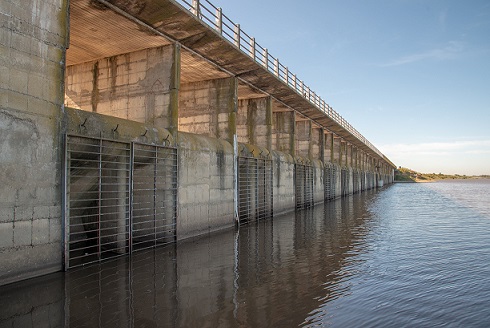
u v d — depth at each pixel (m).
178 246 13.88
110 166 12.29
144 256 12.12
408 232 18.14
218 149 17.77
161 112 15.02
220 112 19.86
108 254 12.17
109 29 13.75
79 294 8.13
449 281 9.70
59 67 9.67
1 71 8.22
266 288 8.92
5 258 8.27
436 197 49.53
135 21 13.22
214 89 20.11
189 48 16.05
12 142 8.41
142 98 15.49
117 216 12.23
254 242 15.05
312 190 32.66
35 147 8.94
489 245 14.76
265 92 23.97
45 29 9.30
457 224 21.30
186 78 20.05
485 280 9.78
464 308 7.69
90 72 16.92
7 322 6.62
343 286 9.18
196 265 11.06
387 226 20.33
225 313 7.25
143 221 13.98
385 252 13.34
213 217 17.20
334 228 19.41
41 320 6.75
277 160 25.28
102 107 16.56
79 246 13.19
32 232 8.86
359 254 12.98
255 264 11.34
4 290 8.12
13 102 8.45
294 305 7.77
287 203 26.84
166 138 14.08
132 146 12.28
